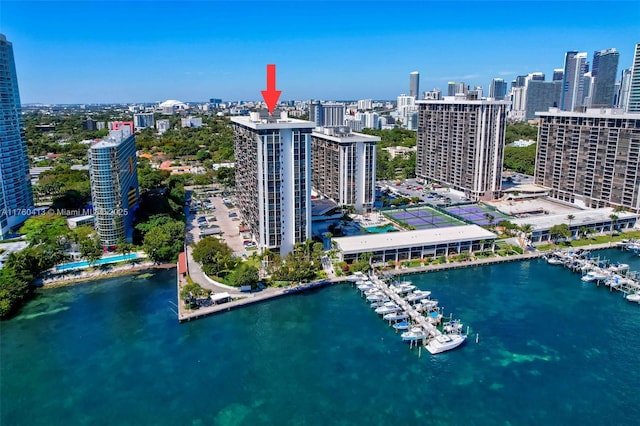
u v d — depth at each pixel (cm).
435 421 12494
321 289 19950
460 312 17962
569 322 17238
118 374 14425
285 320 17500
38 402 13262
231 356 15312
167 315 17825
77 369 14675
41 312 18075
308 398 13375
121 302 18838
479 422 12456
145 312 18038
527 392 13562
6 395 13525
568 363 14850
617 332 16562
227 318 17662
